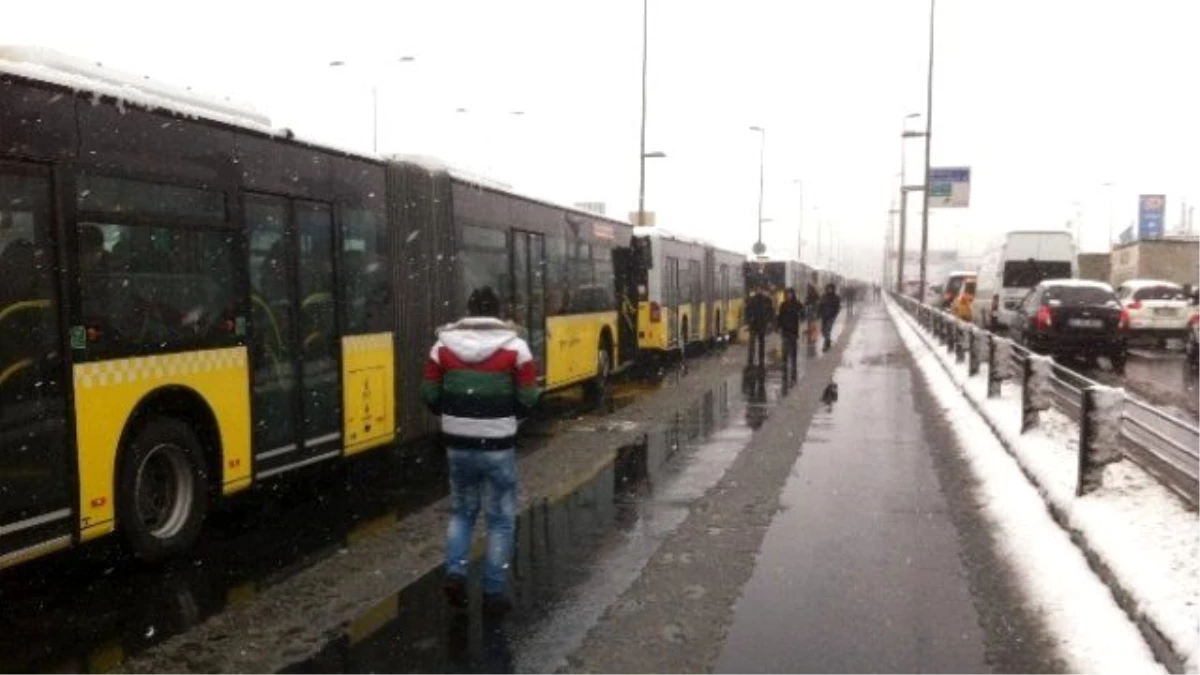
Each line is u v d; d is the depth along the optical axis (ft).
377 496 29.55
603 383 55.93
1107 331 71.46
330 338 29.01
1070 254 102.89
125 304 21.20
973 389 50.21
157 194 22.22
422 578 21.53
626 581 21.30
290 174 27.20
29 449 18.83
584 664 16.87
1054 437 34.12
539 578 21.53
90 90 20.47
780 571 21.95
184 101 24.49
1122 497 24.68
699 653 17.33
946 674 16.38
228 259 24.54
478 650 17.47
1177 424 23.29
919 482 31.42
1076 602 19.22
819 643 17.76
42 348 19.15
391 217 32.68
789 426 43.34
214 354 23.88
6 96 18.56
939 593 20.42
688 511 27.55
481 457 19.51
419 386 34.37
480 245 39.50
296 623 18.79
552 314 47.47
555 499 29.09
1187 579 18.12
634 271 66.80
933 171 131.54
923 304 111.86
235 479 24.62
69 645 17.74
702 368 73.61
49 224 19.40
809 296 104.17
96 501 20.33
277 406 26.43
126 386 21.13
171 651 17.46
